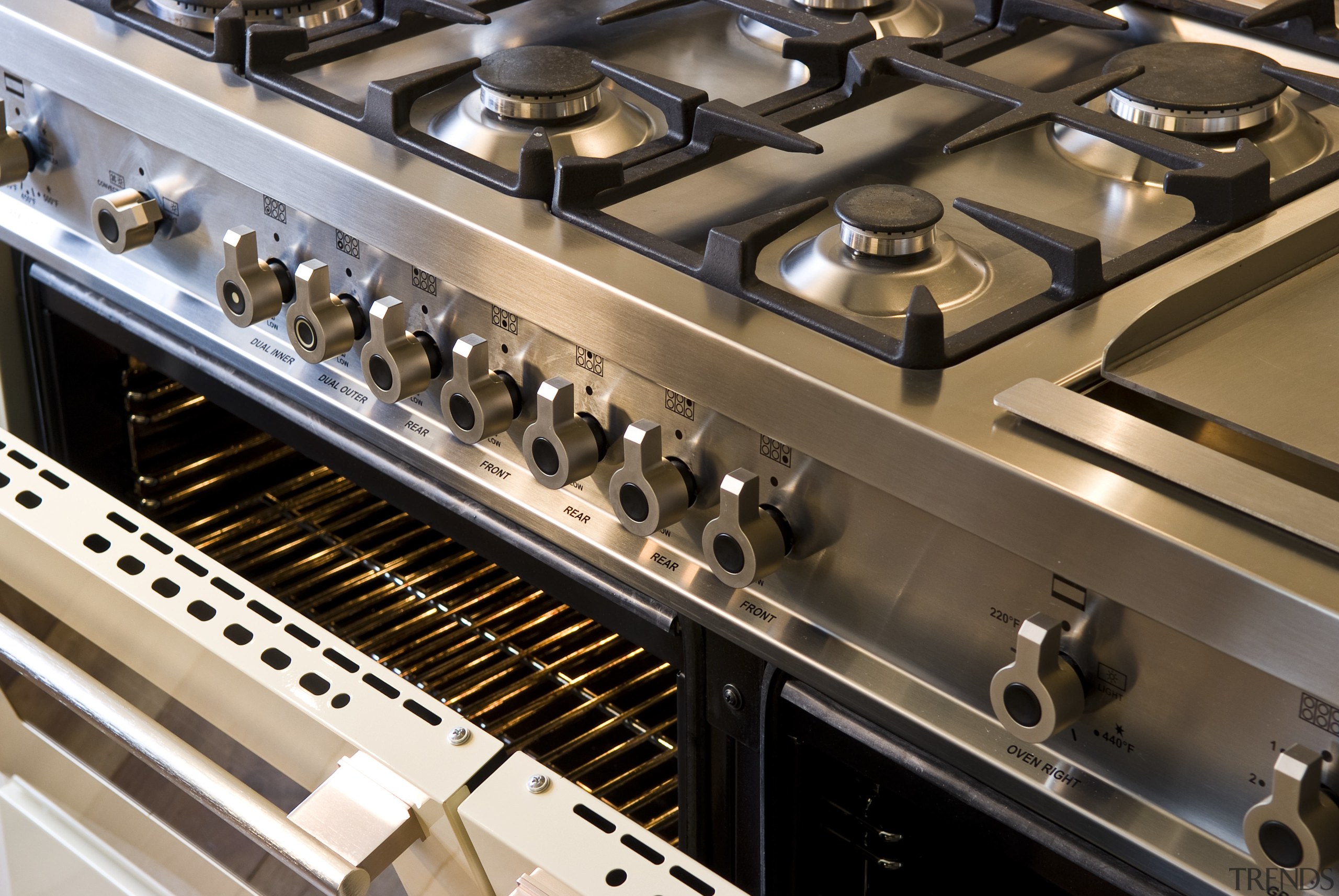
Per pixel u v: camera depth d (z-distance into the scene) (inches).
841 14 37.0
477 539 33.1
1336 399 23.9
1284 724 21.1
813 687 28.0
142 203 35.7
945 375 24.0
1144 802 23.7
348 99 34.3
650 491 27.1
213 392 37.7
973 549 23.9
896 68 31.8
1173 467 21.2
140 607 25.9
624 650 43.5
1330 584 19.6
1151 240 28.9
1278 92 31.5
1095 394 24.6
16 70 37.6
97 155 37.1
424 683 41.7
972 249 28.6
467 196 29.4
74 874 33.3
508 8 39.1
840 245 28.2
